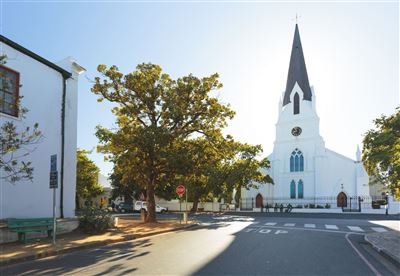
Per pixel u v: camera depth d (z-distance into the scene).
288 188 67.00
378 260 12.75
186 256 12.59
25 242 15.08
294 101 69.75
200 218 37.59
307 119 67.44
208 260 11.79
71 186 20.78
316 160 64.56
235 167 51.47
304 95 69.12
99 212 19.81
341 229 24.91
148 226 24.38
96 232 19.09
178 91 26.27
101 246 15.29
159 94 26.42
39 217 18.53
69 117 20.94
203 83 26.45
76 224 19.31
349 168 63.00
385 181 22.11
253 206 63.81
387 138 20.31
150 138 24.39
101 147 27.38
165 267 10.58
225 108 27.12
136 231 20.64
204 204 60.75
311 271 10.40
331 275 9.98
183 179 30.30
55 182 14.54
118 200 64.25
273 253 13.52
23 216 17.67
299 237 19.34
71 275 9.49
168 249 14.30
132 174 28.27
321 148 64.94
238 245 15.62
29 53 18.25
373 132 21.34
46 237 16.83
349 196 61.75
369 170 22.52
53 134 19.80
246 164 52.03
